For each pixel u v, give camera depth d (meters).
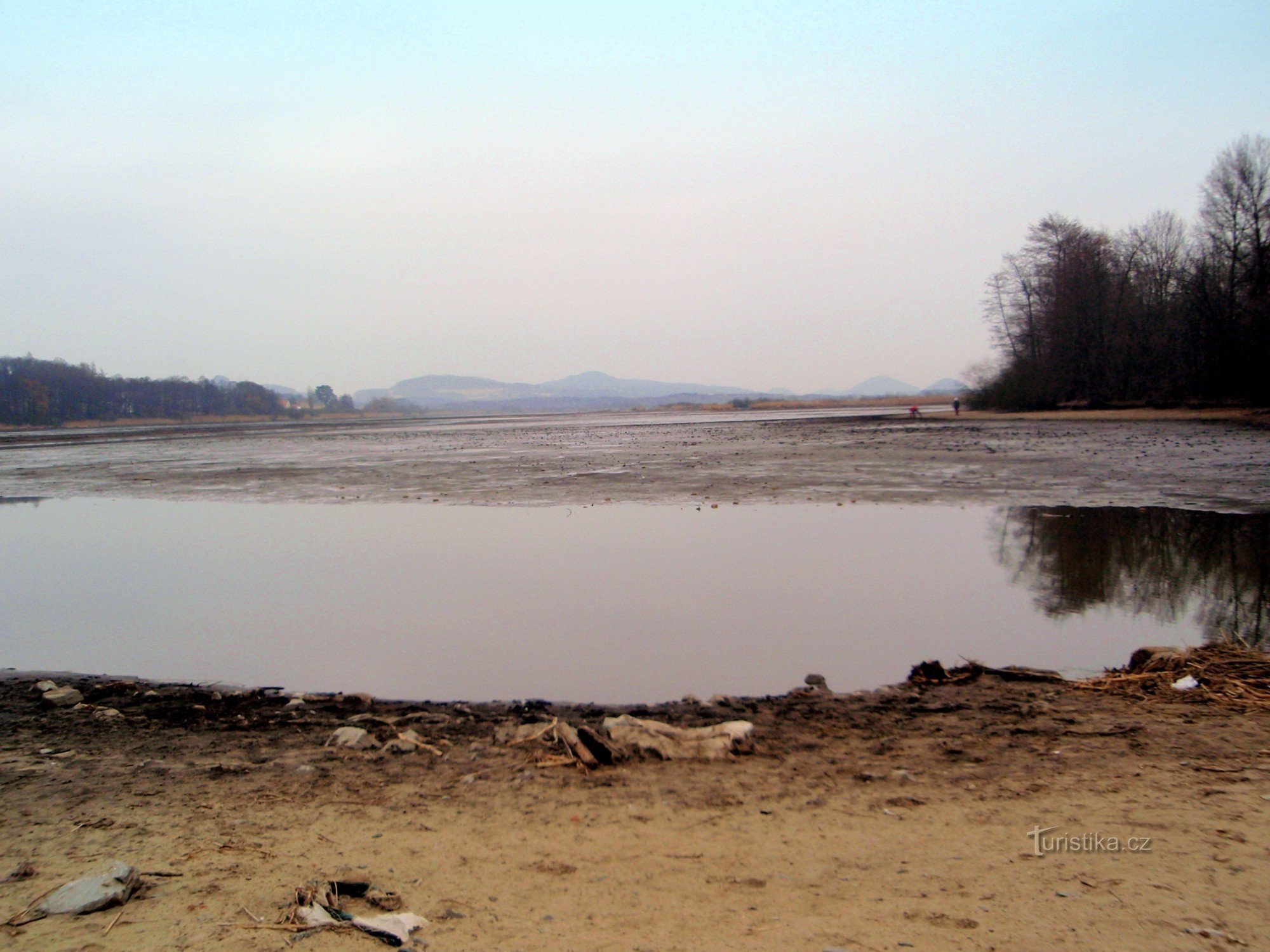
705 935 3.91
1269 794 5.29
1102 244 79.25
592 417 179.50
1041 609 11.74
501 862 4.86
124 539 20.16
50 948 3.79
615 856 4.93
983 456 34.75
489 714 8.23
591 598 13.08
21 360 181.75
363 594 13.87
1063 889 4.20
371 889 4.45
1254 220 58.41
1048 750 6.60
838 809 5.61
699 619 11.73
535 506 23.53
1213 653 8.81
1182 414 59.72
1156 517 18.66
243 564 16.73
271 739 7.60
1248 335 57.78
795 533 18.08
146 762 6.93
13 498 31.31
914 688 8.70
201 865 4.80
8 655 10.98
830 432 60.72
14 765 6.92
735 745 6.92
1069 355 77.62
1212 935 3.66
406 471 36.34
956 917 3.97
